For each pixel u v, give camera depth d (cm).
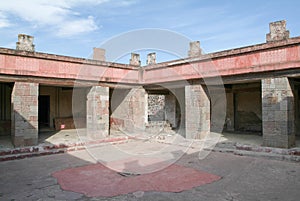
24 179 541
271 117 748
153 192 461
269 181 516
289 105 727
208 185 497
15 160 728
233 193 453
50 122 1284
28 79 812
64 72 896
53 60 868
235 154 782
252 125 1191
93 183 514
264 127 764
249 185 494
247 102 1211
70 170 613
